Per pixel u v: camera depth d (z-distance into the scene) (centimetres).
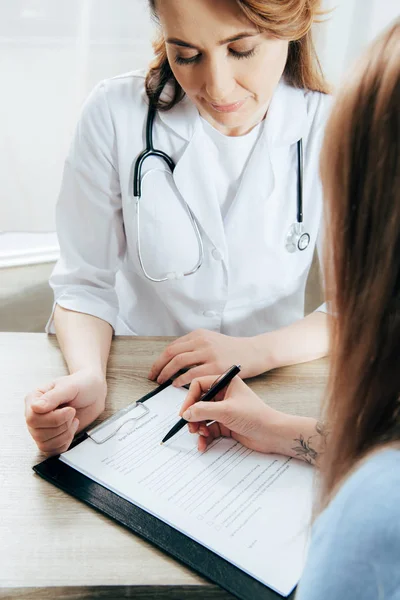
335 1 153
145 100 117
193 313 127
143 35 152
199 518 72
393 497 34
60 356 104
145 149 115
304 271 131
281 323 133
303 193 125
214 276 123
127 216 120
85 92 155
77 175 118
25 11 144
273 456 82
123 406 93
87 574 66
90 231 121
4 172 158
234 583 64
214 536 69
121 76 121
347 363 39
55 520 72
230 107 102
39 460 81
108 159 117
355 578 34
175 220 119
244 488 76
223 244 119
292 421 82
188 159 116
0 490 76
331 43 158
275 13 86
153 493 75
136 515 72
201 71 96
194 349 102
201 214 118
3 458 82
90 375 92
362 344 37
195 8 86
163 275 123
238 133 116
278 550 68
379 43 36
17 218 163
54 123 156
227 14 87
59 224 123
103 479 77
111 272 125
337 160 37
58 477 78
